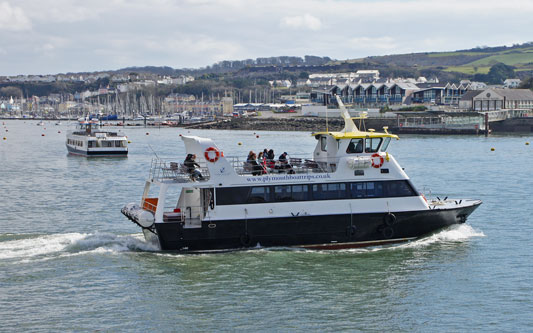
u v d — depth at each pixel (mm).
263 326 27516
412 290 31609
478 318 28500
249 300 30141
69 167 87188
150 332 26797
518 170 79188
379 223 37375
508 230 43406
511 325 27828
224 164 35688
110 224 45875
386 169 37406
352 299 30438
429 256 36625
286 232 36312
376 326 27625
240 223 35719
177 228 35312
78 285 31703
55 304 29438
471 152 106312
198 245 35906
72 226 45188
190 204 37844
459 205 39531
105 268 34000
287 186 36250
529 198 56750
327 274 33562
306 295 30828
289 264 34812
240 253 36188
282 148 118438
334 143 38281
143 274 33188
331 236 36906
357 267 34562
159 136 175875
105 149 104312
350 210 36812
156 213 35188
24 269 33812
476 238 40844
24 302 29625
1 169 84562
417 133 166750
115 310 28891
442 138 145875
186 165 36656
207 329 27172
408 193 37719
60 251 36719
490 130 164625
